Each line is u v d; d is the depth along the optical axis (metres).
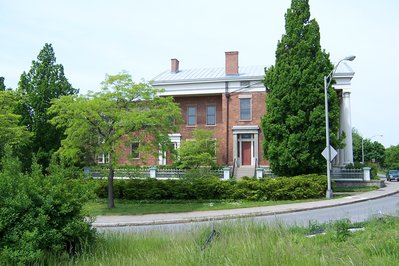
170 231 10.46
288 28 29.39
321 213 18.53
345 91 36.97
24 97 29.80
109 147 22.28
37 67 35.03
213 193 25.72
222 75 42.41
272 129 28.61
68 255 7.18
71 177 9.77
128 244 8.37
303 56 28.62
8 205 7.18
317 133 27.50
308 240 8.20
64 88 34.84
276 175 29.83
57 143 33.50
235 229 9.12
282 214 19.23
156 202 25.38
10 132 25.20
